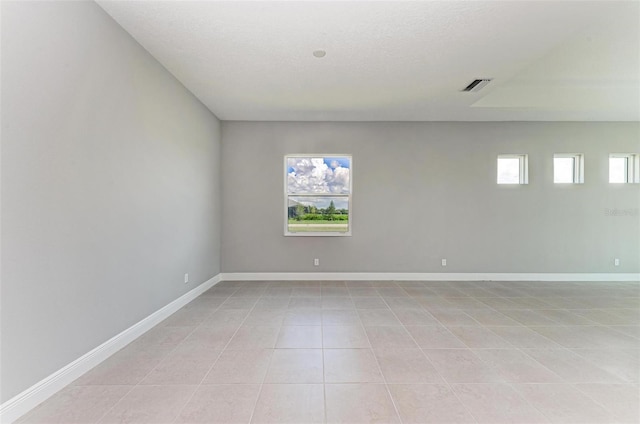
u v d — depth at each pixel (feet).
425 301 12.39
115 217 7.66
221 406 5.64
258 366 7.12
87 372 6.75
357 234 16.15
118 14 7.21
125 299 8.11
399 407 5.63
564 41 8.48
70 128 6.24
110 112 7.41
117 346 7.79
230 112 14.61
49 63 5.73
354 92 12.17
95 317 7.02
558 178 16.34
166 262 10.30
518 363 7.33
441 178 16.15
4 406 5.04
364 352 7.86
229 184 15.99
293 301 12.32
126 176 8.07
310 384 6.38
